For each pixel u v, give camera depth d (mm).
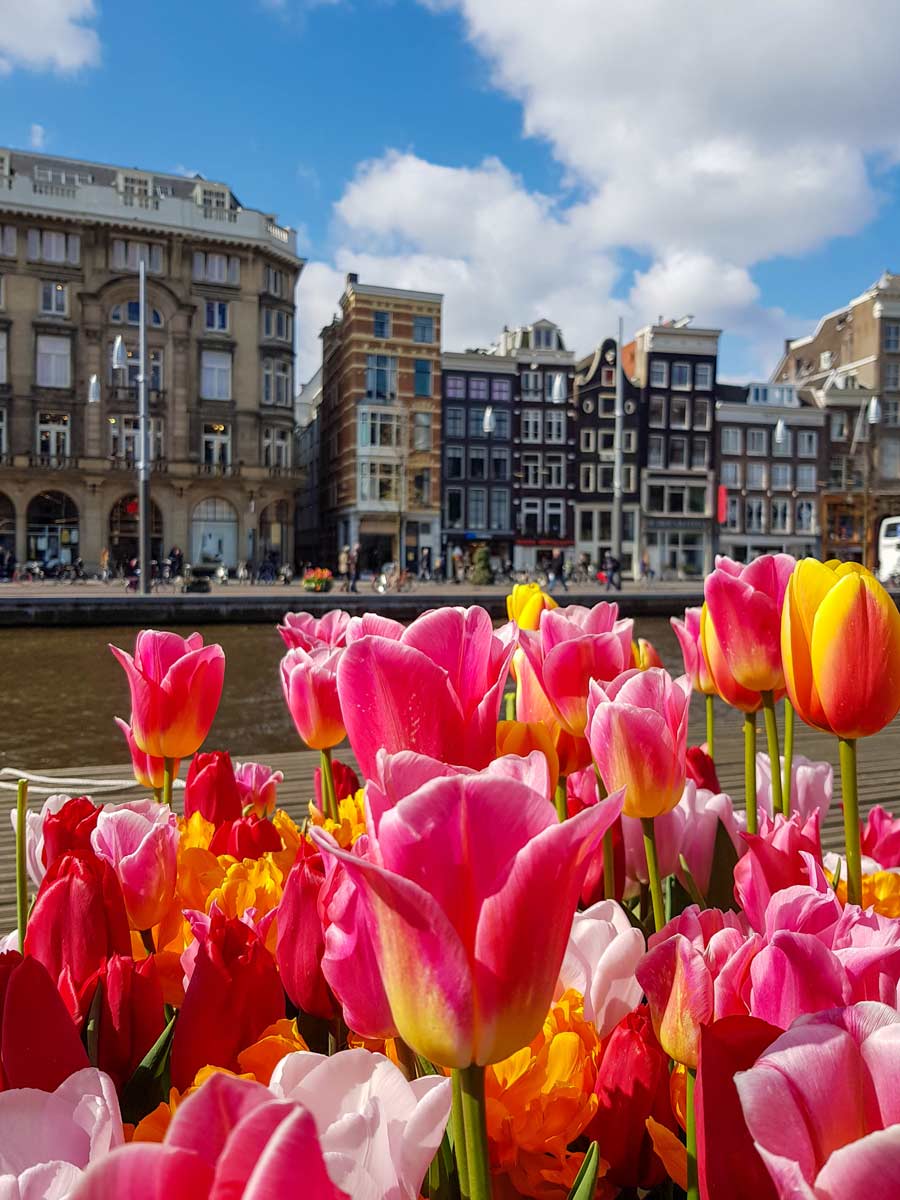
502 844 416
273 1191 267
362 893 469
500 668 694
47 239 30422
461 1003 408
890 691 817
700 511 38500
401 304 35156
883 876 1130
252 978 650
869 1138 297
